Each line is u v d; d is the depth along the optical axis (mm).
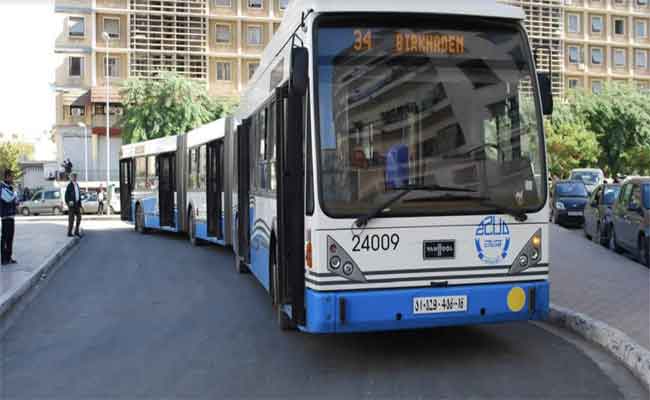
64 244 20156
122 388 6570
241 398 6195
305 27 6914
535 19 71938
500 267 6816
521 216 6863
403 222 6625
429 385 6484
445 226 6703
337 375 6855
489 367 7074
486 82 6973
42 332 9141
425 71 6863
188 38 64250
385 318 6539
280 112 7699
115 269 15383
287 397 6195
